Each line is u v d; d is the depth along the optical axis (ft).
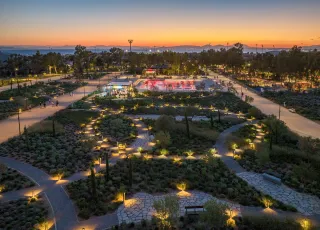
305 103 375.86
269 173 170.60
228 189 148.15
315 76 626.23
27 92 443.32
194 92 466.29
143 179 163.22
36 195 144.46
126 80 581.94
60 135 244.83
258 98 434.71
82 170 176.96
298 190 152.25
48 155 197.06
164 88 526.57
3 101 387.55
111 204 136.05
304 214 130.62
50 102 394.52
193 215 125.08
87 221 123.75
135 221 123.65
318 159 188.65
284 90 492.13
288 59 575.38
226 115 328.08
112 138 243.40
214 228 113.29
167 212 113.50
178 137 239.30
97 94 455.22
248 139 230.68
